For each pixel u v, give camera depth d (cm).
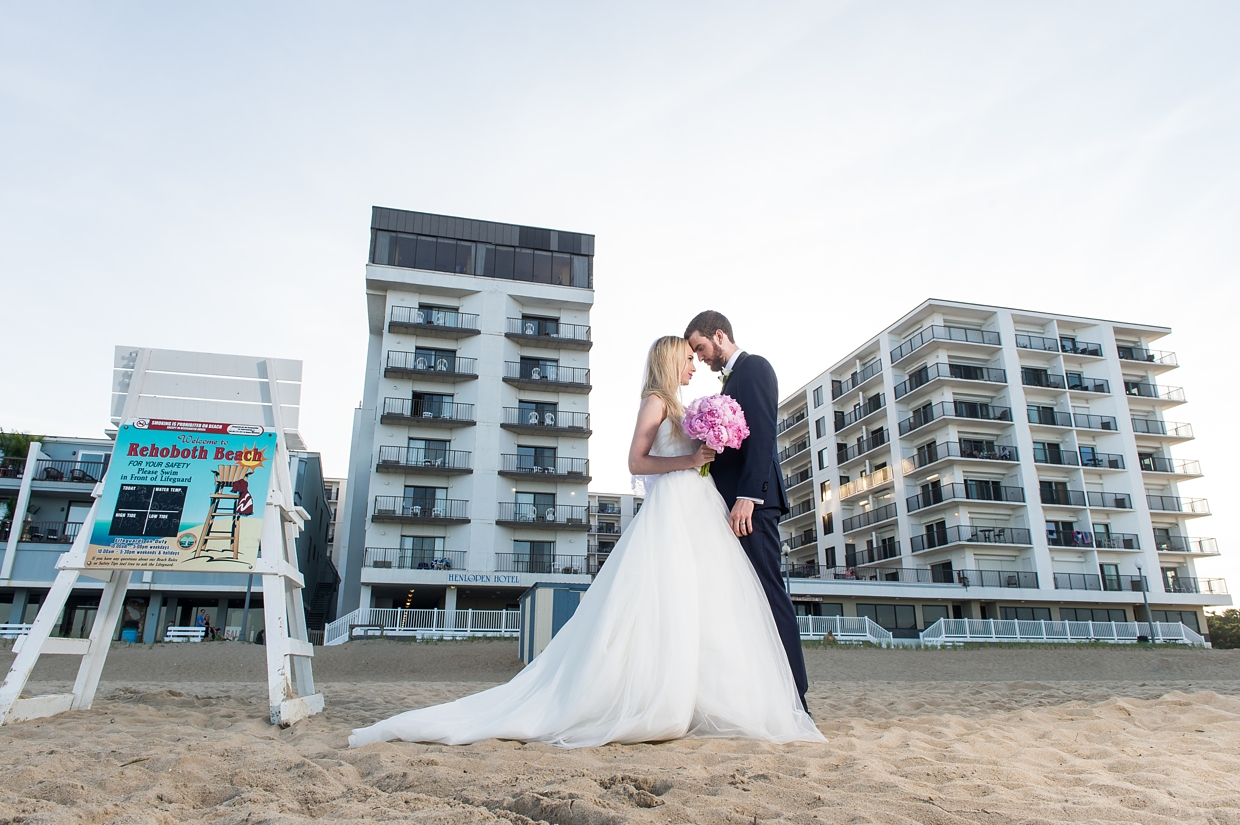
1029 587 3334
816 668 1853
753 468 329
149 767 247
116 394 470
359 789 211
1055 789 210
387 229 3161
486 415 3062
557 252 3347
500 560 2958
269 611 416
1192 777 228
